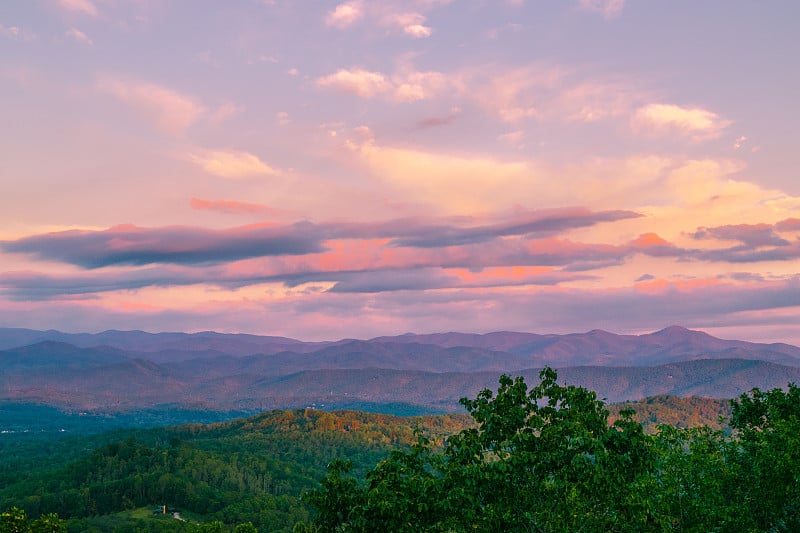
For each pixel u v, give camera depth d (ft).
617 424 73.87
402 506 68.39
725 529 88.07
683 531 87.61
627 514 69.92
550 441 72.13
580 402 77.51
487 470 70.95
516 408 78.13
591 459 70.79
